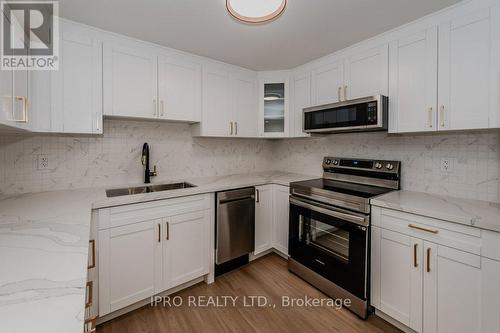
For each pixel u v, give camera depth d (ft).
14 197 5.43
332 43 6.65
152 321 5.47
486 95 4.47
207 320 5.52
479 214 4.26
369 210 5.54
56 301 1.80
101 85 5.87
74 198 5.34
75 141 6.47
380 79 6.13
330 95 7.38
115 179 7.09
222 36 6.24
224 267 7.63
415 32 5.44
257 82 9.08
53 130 5.27
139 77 6.43
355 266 5.66
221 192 7.14
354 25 5.68
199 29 5.87
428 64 5.24
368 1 4.75
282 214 8.23
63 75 5.38
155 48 6.68
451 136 5.71
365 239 5.48
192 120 7.48
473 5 4.59
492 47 4.39
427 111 5.27
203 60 7.65
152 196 5.79
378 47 6.15
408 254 4.92
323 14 5.21
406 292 4.97
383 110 5.83
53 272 2.21
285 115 8.89
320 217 6.53
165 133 8.00
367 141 7.45
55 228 3.40
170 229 6.21
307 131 7.55
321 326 5.34
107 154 6.95
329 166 8.30
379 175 6.93
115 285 5.38
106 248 5.24
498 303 3.82
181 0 4.73
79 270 2.26
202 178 8.62
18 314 1.63
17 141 5.75
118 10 5.05
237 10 4.29
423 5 4.87
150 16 5.30
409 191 6.35
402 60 5.68
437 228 4.48
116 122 7.07
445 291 4.40
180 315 5.68
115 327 5.27
